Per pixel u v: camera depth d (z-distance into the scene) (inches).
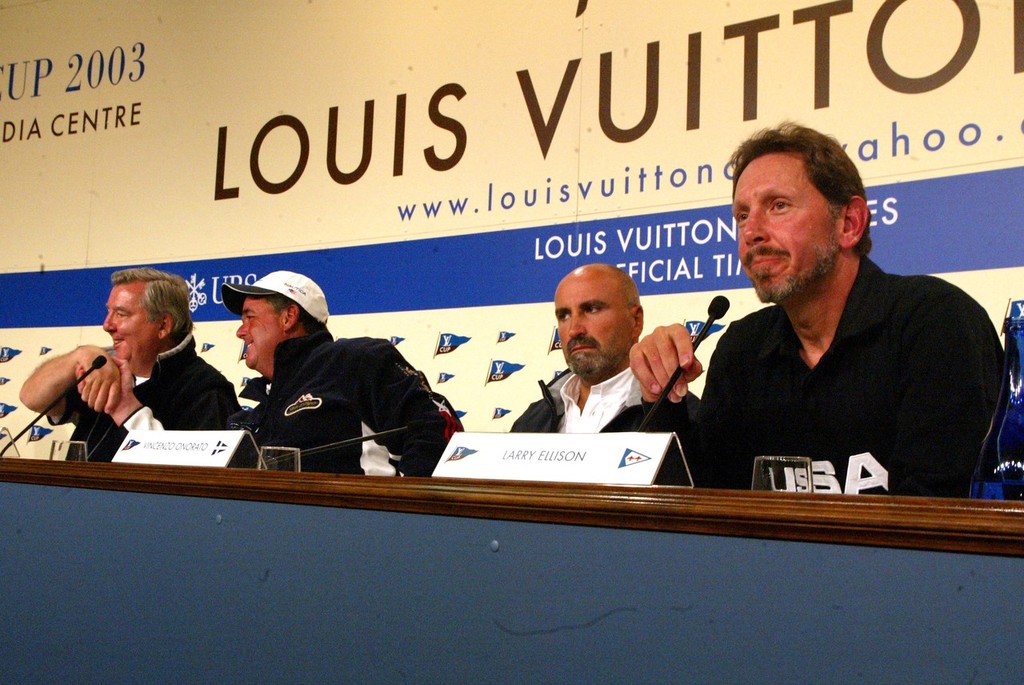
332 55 124.3
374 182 119.7
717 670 34.4
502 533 39.9
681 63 103.6
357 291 118.8
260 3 129.9
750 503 34.1
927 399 60.3
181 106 133.3
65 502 54.7
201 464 59.1
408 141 118.3
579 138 108.2
